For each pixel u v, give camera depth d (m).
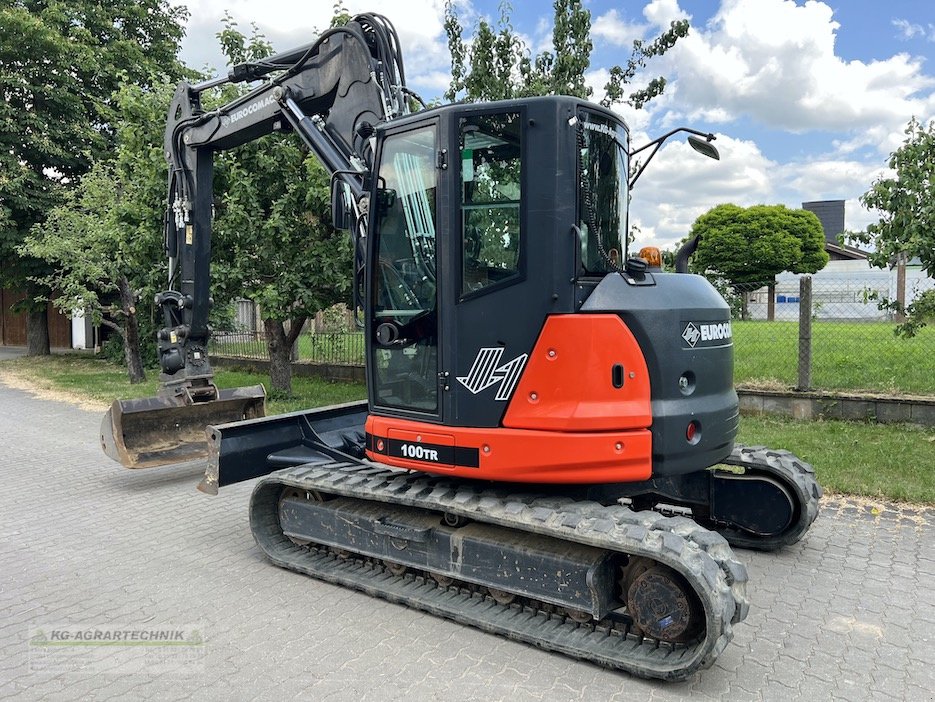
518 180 3.64
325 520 4.70
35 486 6.92
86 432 9.41
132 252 10.52
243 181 9.44
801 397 8.06
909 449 6.77
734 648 3.67
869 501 5.82
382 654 3.68
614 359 3.55
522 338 3.64
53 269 16.47
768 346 9.59
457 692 3.32
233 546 5.31
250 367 14.91
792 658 3.57
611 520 3.48
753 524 4.98
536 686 3.37
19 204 15.40
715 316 3.97
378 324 4.25
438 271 3.83
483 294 3.72
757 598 4.22
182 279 6.93
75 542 5.38
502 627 3.79
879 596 4.22
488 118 3.69
